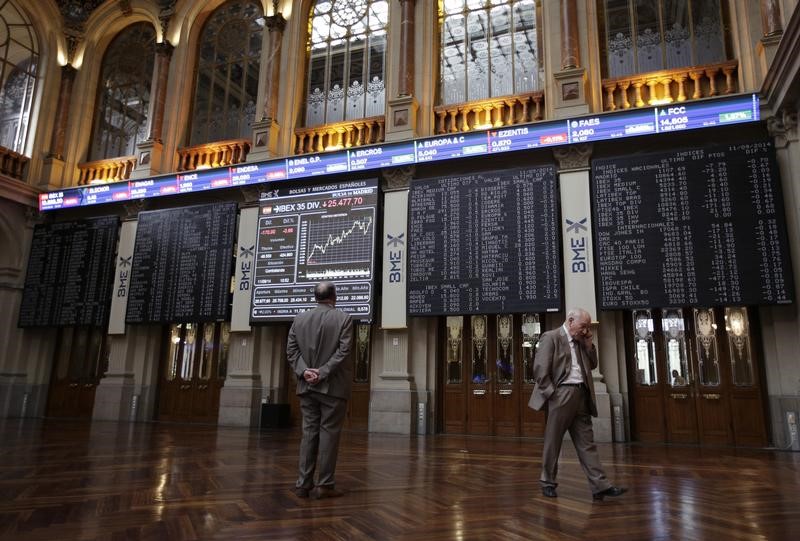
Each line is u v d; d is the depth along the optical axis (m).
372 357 9.34
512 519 2.90
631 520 2.89
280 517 2.88
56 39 12.61
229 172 10.25
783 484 4.10
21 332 11.55
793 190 7.27
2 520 2.75
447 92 9.84
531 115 9.08
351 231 9.30
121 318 10.71
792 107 7.16
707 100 7.66
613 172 8.05
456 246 8.66
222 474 4.29
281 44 10.95
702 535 2.59
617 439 7.66
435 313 8.55
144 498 3.33
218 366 10.43
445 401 8.92
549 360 3.60
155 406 10.62
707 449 6.88
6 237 11.66
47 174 11.85
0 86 11.90
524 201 8.44
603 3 9.27
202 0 11.91
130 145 12.05
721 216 7.43
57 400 11.36
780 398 7.11
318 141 10.30
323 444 3.48
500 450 6.36
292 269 9.52
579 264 8.04
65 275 11.32
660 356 8.02
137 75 12.42
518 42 9.62
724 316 7.82
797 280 7.09
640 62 8.84
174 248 10.52
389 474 4.47
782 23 7.53
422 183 9.05
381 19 10.69
